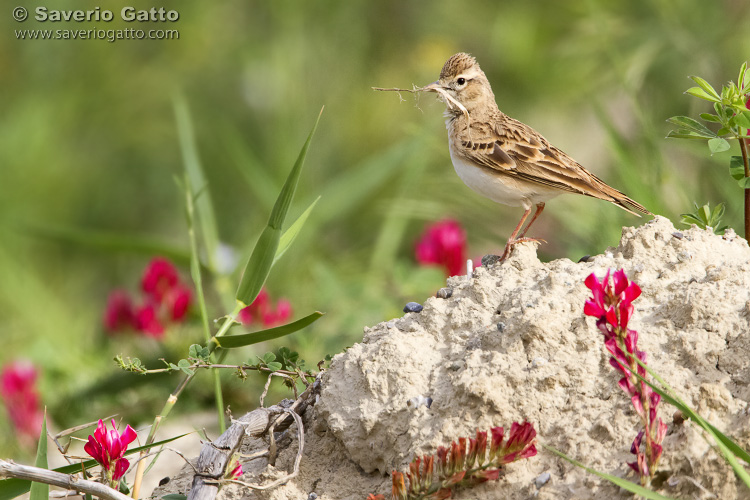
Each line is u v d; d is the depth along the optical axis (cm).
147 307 1206
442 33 1861
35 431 1119
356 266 1472
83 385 1184
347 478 603
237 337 719
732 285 596
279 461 629
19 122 1908
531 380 573
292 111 1784
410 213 1480
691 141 1022
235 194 1839
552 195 925
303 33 1898
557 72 1670
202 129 1925
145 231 1958
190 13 2002
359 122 1803
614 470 524
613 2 1526
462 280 683
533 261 682
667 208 1000
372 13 1900
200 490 590
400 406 591
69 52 2008
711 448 505
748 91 714
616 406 552
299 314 1271
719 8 1437
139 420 1080
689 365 559
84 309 1823
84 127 1980
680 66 1437
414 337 630
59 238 1333
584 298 608
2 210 1828
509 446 527
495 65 1752
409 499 531
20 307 1642
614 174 1071
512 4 1755
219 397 775
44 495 601
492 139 924
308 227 1481
